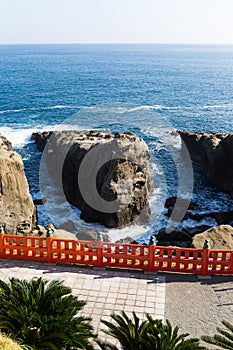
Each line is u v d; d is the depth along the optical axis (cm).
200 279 1370
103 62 17462
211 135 4034
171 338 884
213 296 1275
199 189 3538
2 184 2253
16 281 1024
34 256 1480
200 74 12862
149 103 7188
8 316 912
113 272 1411
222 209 3166
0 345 796
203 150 3844
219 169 3578
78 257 1470
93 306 1217
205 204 3244
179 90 9044
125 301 1243
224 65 17212
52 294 981
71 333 859
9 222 2198
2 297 975
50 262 1470
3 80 10731
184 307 1217
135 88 8981
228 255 1802
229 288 1320
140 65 15962
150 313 1185
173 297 1267
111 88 8862
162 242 2394
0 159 2325
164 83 10169
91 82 9888
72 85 9400
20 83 10050
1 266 1440
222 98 8119
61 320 881
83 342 860
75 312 951
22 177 2431
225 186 3494
